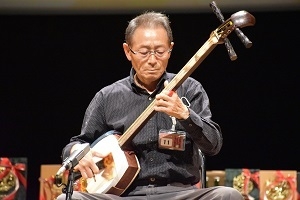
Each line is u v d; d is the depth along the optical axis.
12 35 17.00
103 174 9.32
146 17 9.26
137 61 9.17
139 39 9.12
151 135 9.34
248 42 8.60
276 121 16.53
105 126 9.77
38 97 17.12
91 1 15.99
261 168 16.56
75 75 17.02
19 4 16.25
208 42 8.91
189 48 16.44
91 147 9.45
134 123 9.21
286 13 16.28
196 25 16.42
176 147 9.14
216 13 9.05
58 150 17.11
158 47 9.10
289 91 16.45
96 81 16.98
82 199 8.66
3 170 12.84
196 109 9.40
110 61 16.91
